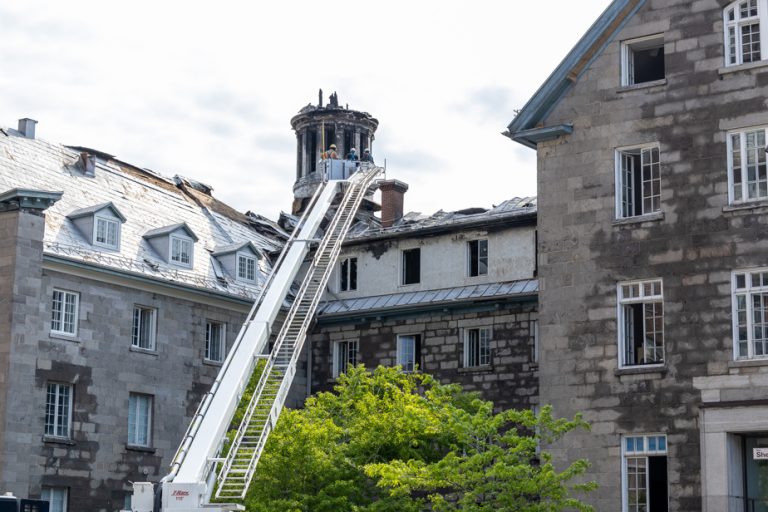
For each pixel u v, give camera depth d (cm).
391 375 5362
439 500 4338
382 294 6500
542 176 4734
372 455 4991
